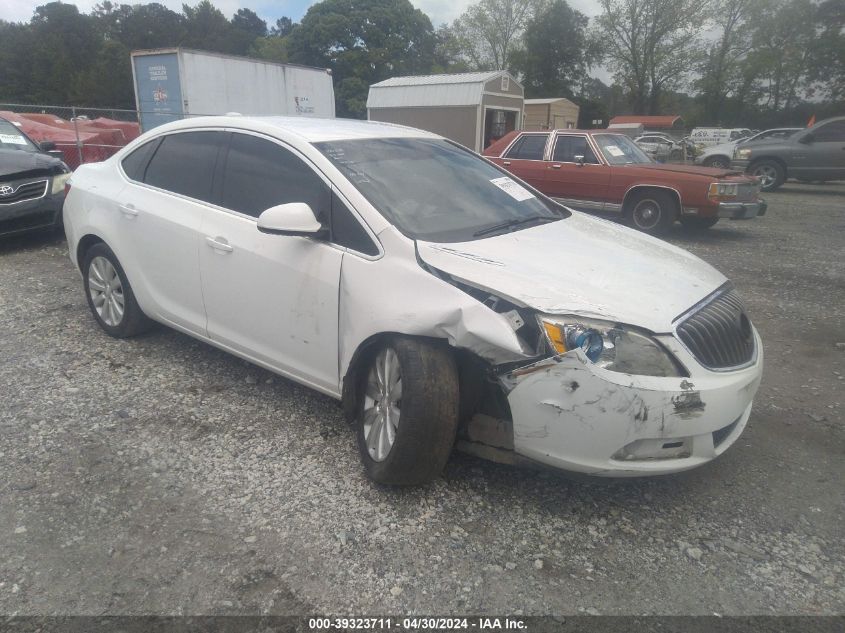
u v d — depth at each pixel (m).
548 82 61.78
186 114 17.88
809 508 3.03
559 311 2.64
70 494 3.02
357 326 3.11
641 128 38.12
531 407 2.71
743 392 2.91
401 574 2.56
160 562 2.59
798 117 58.91
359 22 54.78
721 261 8.43
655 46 56.00
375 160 3.68
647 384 2.61
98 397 3.98
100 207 4.64
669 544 2.77
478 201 3.74
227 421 3.72
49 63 69.81
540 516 2.94
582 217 4.20
